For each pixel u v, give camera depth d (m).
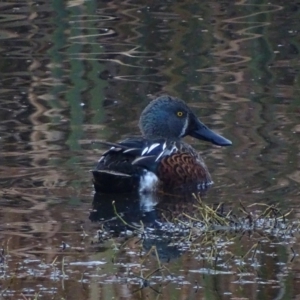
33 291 7.60
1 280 7.86
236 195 10.74
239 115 14.28
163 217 10.07
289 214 9.88
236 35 19.83
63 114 14.38
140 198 11.05
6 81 16.58
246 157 12.29
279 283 7.81
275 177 11.38
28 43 19.30
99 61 18.02
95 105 14.96
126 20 21.06
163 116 12.96
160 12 21.73
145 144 11.68
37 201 10.50
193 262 8.41
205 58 18.16
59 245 8.88
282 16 21.27
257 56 18.23
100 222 9.76
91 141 12.55
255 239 9.12
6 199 10.56
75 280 7.86
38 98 15.41
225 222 9.61
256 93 15.63
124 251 8.73
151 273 7.98
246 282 7.86
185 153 11.73
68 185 11.20
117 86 16.20
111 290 7.64
